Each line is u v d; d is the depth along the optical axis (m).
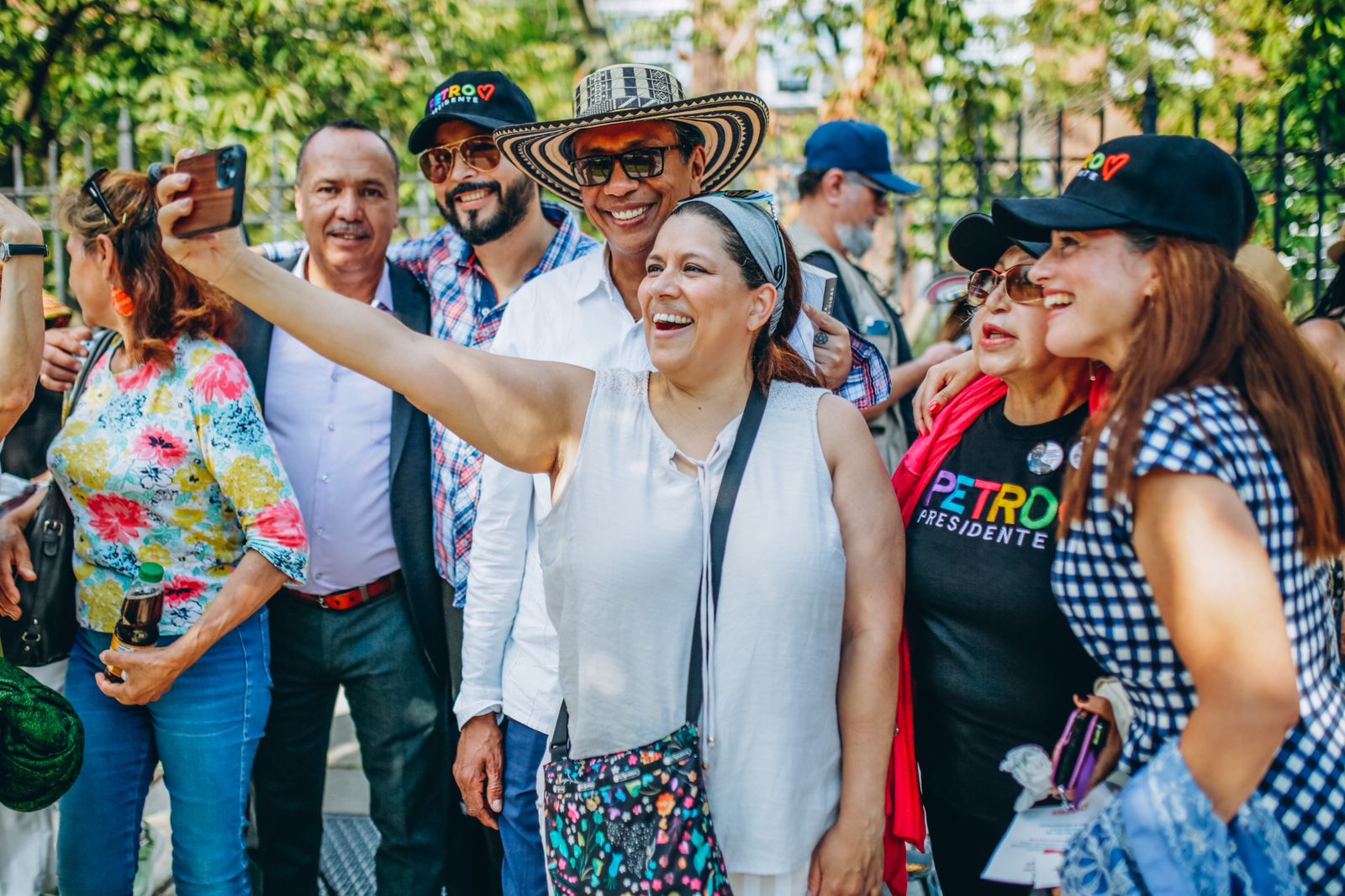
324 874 3.57
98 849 2.59
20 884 3.03
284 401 2.92
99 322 2.67
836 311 3.59
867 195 4.64
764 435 1.95
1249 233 1.83
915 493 2.16
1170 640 1.71
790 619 1.85
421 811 3.00
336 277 3.10
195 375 2.55
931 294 3.76
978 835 2.07
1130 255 1.73
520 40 8.84
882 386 2.64
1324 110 4.85
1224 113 7.61
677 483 1.91
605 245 2.61
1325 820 1.64
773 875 1.86
